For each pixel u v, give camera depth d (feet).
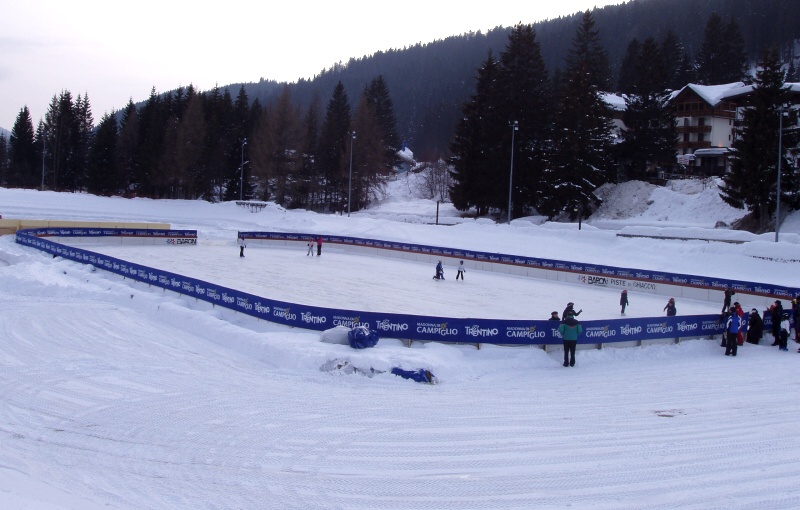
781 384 55.26
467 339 63.52
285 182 297.53
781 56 522.88
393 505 29.19
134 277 101.91
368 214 279.08
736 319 68.59
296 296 99.91
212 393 45.91
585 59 252.62
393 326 64.13
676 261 148.56
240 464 33.35
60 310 77.41
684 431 41.14
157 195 312.09
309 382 50.34
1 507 23.61
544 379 55.62
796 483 32.83
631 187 219.20
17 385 46.11
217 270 128.67
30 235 139.95
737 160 167.84
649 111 223.92
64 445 35.12
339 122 323.78
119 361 54.39
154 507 28.04
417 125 652.07
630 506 29.60
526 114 223.30
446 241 185.68
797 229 158.81
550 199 210.59
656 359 66.33
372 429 39.52
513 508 29.14
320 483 31.35
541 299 109.91
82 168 349.20
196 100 296.92
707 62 345.10
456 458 35.19
